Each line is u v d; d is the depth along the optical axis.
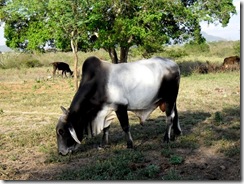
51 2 14.34
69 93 15.22
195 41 21.47
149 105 7.36
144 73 7.08
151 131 8.28
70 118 6.69
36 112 11.23
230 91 14.26
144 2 17.81
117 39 18.03
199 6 20.11
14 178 5.99
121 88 6.86
